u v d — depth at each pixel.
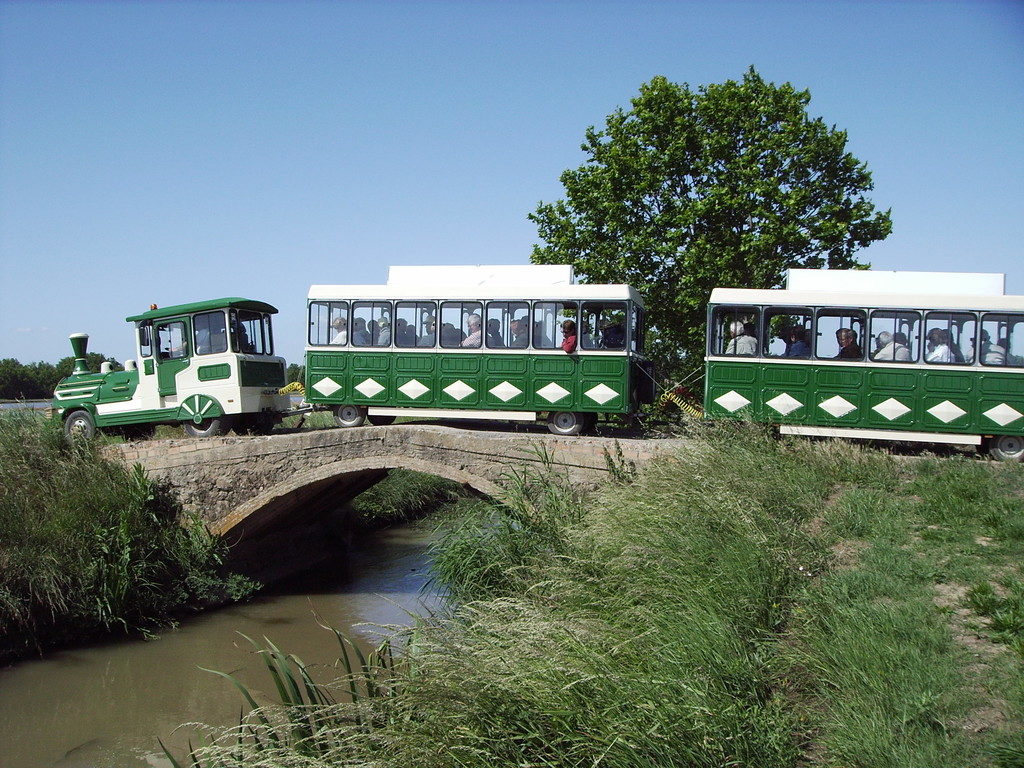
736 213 22.88
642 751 5.38
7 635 13.12
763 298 14.24
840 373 14.05
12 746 10.21
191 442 15.82
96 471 15.34
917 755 4.84
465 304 15.46
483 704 5.86
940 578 7.64
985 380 13.75
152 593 14.70
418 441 14.73
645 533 9.13
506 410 15.25
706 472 10.86
